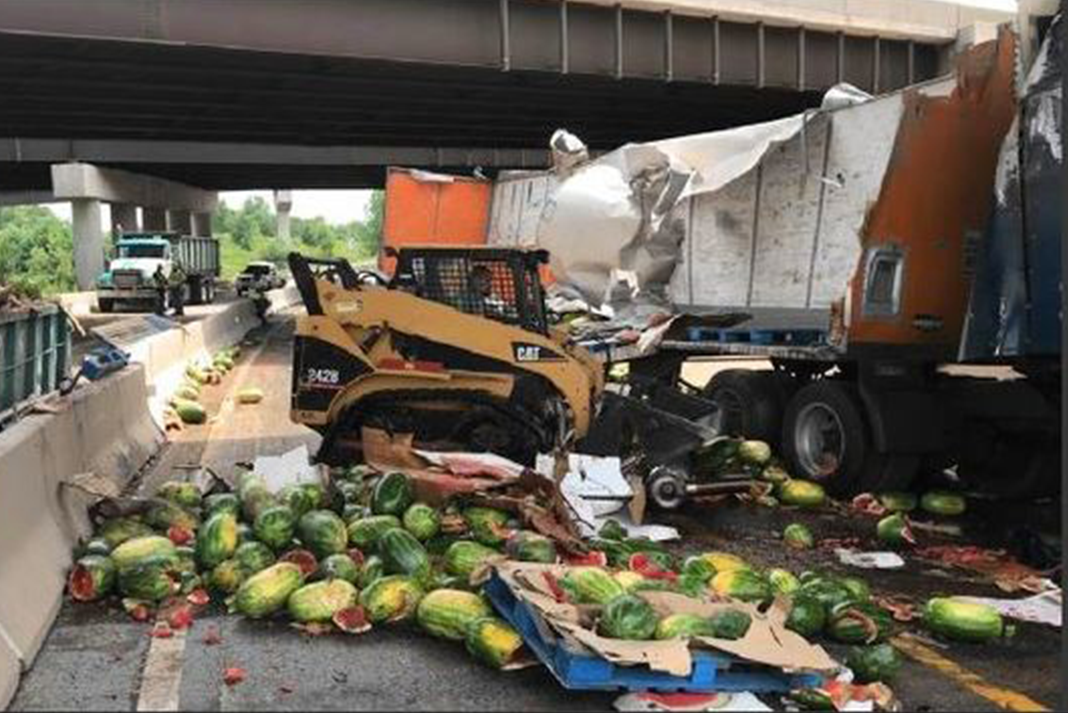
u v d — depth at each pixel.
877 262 9.45
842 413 9.73
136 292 38.94
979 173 9.66
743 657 4.84
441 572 6.46
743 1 29.64
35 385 9.10
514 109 35.34
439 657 5.59
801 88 31.42
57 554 6.76
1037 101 7.92
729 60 30.20
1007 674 5.51
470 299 9.74
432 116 36.72
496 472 7.48
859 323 9.45
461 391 9.38
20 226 99.44
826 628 5.68
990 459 9.89
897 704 4.99
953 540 8.46
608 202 13.49
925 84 9.72
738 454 10.08
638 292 13.17
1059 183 7.78
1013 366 8.80
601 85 30.27
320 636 5.91
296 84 29.89
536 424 9.30
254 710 4.91
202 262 49.16
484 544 6.74
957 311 9.78
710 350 11.07
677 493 9.08
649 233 13.05
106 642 5.83
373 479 7.84
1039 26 8.34
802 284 10.59
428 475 7.28
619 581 5.74
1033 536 7.80
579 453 9.14
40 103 33.06
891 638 6.04
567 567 5.79
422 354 9.50
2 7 22.06
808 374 10.91
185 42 23.67
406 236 18.89
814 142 10.35
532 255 9.66
